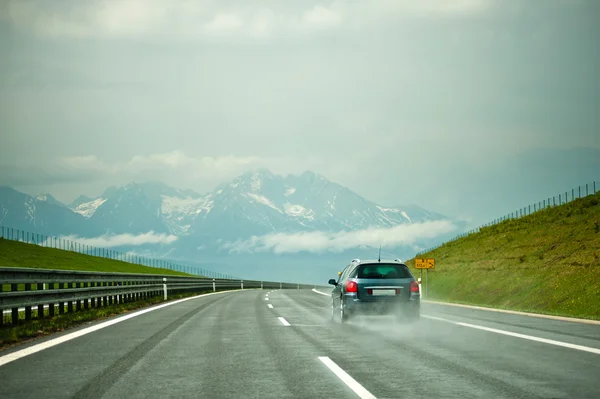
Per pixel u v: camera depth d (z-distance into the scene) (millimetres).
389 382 10555
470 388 10000
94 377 11000
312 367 12141
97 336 17312
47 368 11930
